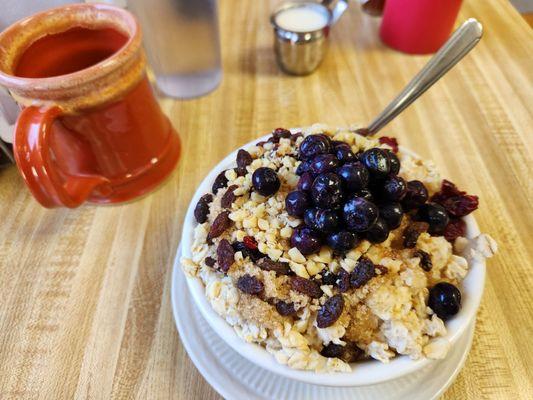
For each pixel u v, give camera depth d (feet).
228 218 0.58
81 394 0.61
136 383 0.62
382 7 1.22
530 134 0.92
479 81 1.03
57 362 0.64
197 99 1.04
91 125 0.71
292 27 1.01
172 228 0.80
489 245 0.55
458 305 0.51
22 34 0.73
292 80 1.07
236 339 0.51
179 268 0.70
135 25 0.72
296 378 0.48
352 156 0.56
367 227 0.49
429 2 1.00
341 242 0.50
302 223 0.55
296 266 0.52
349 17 1.25
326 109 0.99
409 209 0.59
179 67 0.99
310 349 0.50
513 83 1.03
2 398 0.61
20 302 0.71
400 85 1.04
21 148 0.62
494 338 0.63
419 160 0.67
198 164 0.90
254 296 0.52
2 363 0.64
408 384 0.57
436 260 0.55
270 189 0.57
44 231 0.81
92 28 0.78
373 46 1.15
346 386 0.47
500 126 0.93
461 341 0.60
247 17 1.26
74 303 0.71
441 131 0.93
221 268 0.55
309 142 0.57
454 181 0.84
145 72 0.77
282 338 0.49
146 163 0.83
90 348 0.65
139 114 0.77
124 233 0.80
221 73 1.08
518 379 0.60
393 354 0.50
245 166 0.62
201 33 0.95
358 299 0.51
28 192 0.88
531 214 0.78
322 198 0.50
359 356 0.52
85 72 0.64
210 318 0.52
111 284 0.73
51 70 0.81
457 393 0.59
